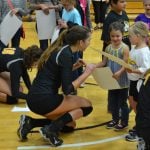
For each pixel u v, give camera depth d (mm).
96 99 4473
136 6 12477
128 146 3215
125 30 3977
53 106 3199
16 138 3365
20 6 4965
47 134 3168
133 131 3332
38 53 3889
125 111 3506
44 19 4746
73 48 3217
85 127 3631
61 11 4754
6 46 4621
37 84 3225
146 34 3090
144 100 2666
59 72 3186
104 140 3336
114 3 4117
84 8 5086
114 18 4125
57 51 3164
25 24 10836
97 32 9586
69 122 3291
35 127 3457
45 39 4828
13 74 4109
